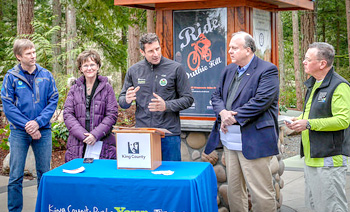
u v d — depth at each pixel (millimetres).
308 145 3277
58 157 7324
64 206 2947
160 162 3236
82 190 2908
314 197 3312
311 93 3320
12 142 4203
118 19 9859
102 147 4051
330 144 3174
